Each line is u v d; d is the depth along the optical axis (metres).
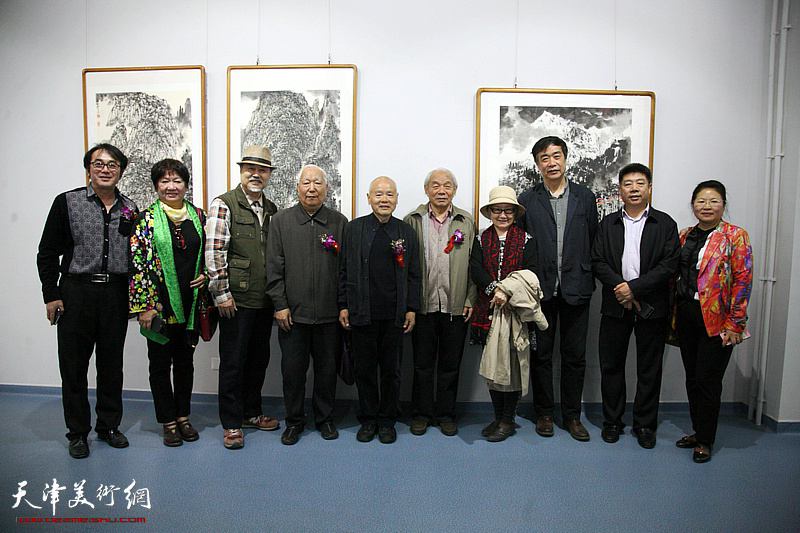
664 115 3.25
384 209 2.67
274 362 3.36
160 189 2.60
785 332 2.97
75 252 2.54
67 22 3.35
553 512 2.09
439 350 2.91
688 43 3.22
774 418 3.02
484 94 3.18
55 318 2.54
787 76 3.07
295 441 2.75
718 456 2.65
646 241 2.70
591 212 2.88
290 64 3.24
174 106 3.30
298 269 2.68
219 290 2.58
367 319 2.68
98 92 3.33
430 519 2.03
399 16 3.22
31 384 3.52
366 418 2.84
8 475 2.37
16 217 3.45
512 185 3.22
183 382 2.76
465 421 3.11
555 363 3.29
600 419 3.17
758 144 3.25
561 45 3.22
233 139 3.27
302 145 3.24
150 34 3.32
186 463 2.50
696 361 2.68
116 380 2.69
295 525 1.98
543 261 2.82
